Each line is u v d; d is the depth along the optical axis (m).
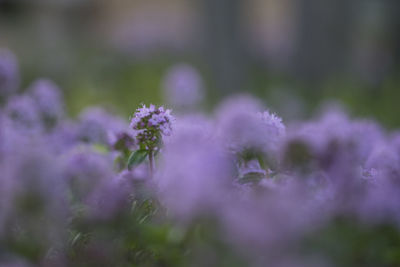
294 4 19.83
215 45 18.19
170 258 2.71
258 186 2.93
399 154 4.21
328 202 2.74
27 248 2.77
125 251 2.94
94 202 3.43
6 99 6.49
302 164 2.98
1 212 2.71
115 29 27.73
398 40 22.30
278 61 22.77
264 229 2.31
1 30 23.66
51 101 6.00
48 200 2.77
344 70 19.67
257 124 3.16
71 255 2.96
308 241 2.38
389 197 2.60
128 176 3.45
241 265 2.35
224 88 18.03
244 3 18.36
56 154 5.34
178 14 28.39
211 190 2.55
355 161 3.66
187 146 3.08
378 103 17.22
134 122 3.42
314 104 17.05
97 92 16.81
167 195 2.84
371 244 2.54
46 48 21.94
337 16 19.53
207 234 2.56
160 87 18.39
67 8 26.88
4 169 2.77
